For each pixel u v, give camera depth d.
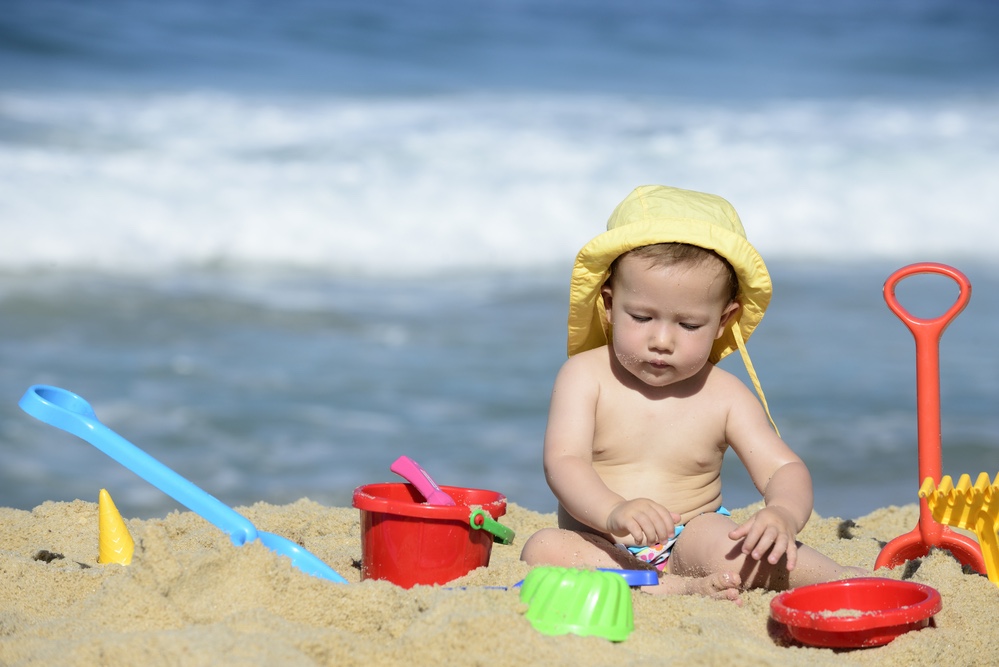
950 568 7.61
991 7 83.81
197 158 33.41
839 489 15.05
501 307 25.58
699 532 7.64
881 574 7.88
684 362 7.68
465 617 5.99
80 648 5.70
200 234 28.94
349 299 25.88
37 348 20.66
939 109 47.47
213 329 22.75
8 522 9.21
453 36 59.00
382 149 35.69
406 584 7.32
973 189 35.72
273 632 6.01
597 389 8.12
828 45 66.56
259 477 15.30
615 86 50.44
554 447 7.92
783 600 6.71
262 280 27.38
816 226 33.75
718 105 46.78
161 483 7.16
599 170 34.94
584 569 6.73
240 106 40.59
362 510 7.55
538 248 30.91
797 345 22.30
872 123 43.56
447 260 29.94
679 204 7.80
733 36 67.50
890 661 6.32
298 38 54.47
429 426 17.53
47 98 39.19
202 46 50.53
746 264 7.55
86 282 25.80
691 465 8.11
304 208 30.42
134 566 6.70
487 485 15.15
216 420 17.36
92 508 9.55
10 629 6.44
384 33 57.59
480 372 20.41
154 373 19.59
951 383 19.95
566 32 63.72
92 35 49.34
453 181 32.97
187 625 6.32
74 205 28.83
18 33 47.50
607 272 7.90
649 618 6.76
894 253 33.16
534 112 42.75
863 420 17.88
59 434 17.11
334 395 18.88
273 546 7.27
